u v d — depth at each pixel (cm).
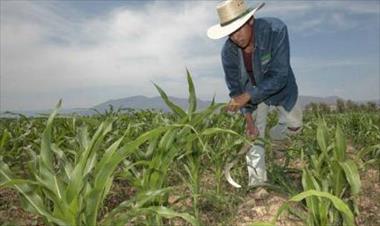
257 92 380
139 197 218
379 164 468
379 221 341
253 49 383
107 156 199
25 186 209
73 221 196
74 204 195
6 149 509
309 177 268
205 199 377
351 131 852
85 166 217
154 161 258
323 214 271
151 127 511
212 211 361
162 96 300
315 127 690
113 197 411
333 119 979
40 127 565
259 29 377
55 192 198
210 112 271
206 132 260
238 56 405
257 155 409
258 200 387
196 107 306
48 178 201
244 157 482
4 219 338
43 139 213
